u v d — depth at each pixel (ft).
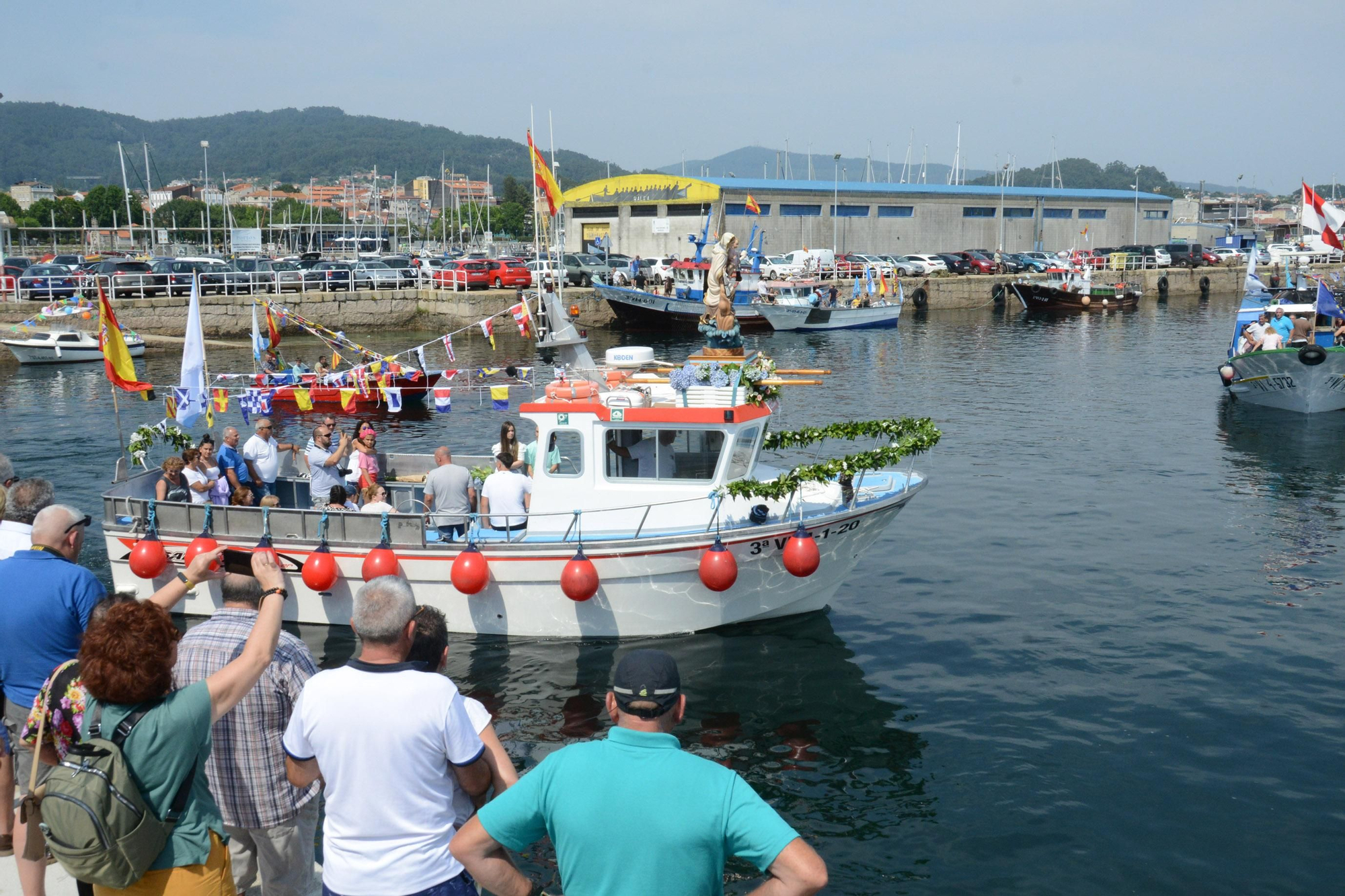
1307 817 27.32
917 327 174.60
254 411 62.13
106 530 38.65
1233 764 30.14
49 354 121.49
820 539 38.55
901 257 225.56
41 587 16.11
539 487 38.09
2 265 157.58
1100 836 26.55
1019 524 55.21
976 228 283.79
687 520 37.83
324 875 12.96
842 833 26.78
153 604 12.37
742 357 40.70
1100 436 80.43
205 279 152.35
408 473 46.50
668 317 162.71
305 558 37.55
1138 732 32.09
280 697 14.88
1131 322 181.88
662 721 10.88
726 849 10.45
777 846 10.12
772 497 36.68
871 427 41.91
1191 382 109.91
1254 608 42.75
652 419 37.01
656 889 10.32
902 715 33.24
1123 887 24.52
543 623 37.99
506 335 154.81
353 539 37.35
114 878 11.85
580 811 10.44
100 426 82.69
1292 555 50.03
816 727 32.40
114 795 11.68
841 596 44.09
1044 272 222.69
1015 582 45.96
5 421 85.20
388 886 12.59
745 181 246.88
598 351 141.49
